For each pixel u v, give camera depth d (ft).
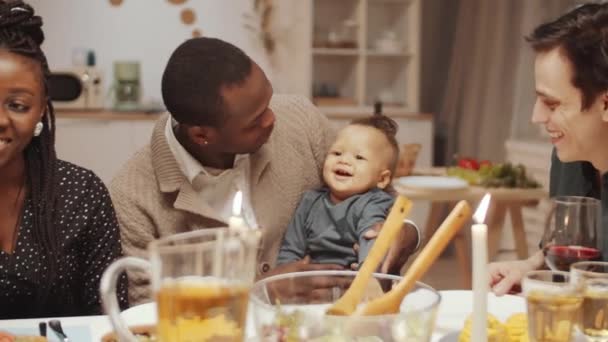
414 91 16.75
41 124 4.60
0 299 4.56
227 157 5.35
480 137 16.51
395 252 5.04
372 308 3.02
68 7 15.42
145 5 15.75
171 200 5.34
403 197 3.20
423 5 18.01
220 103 4.83
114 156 14.39
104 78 15.33
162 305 2.56
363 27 16.44
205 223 5.35
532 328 3.28
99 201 4.85
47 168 4.64
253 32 16.21
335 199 5.84
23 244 4.58
